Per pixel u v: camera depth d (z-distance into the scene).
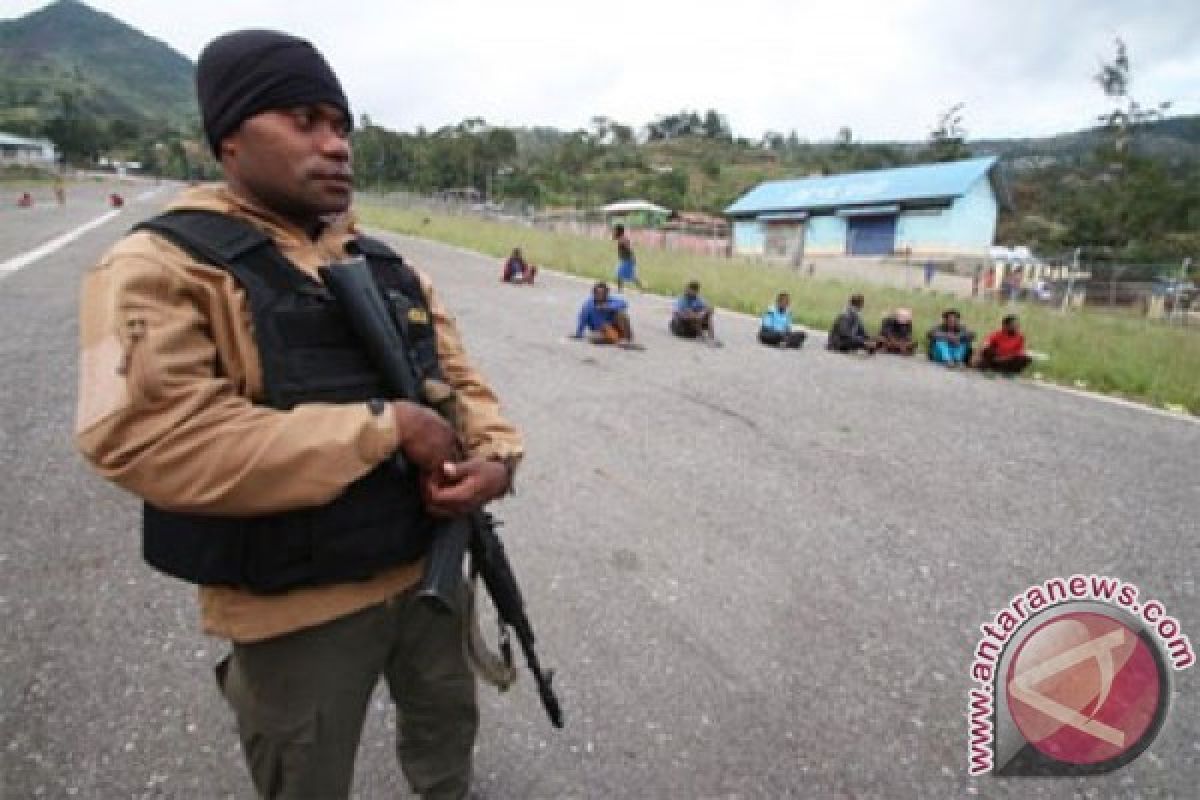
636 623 2.82
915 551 3.58
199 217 1.14
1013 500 4.35
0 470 3.74
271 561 1.14
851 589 3.18
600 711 2.33
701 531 3.66
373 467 1.09
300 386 1.12
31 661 2.38
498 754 2.13
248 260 1.12
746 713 2.36
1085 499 4.45
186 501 0.99
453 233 24.19
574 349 8.13
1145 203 37.56
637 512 3.83
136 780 1.94
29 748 2.02
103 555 3.06
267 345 1.10
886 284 22.20
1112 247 37.25
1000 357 8.70
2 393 4.89
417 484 1.29
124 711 2.19
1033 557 3.59
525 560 3.25
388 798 1.93
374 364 1.22
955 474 4.75
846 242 32.16
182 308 1.04
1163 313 20.05
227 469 0.98
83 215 22.97
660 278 16.08
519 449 1.51
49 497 3.52
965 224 29.08
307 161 1.18
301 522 1.14
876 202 30.64
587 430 5.16
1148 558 3.64
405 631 1.44
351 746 1.36
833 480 4.49
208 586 1.20
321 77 1.18
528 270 14.05
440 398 1.32
